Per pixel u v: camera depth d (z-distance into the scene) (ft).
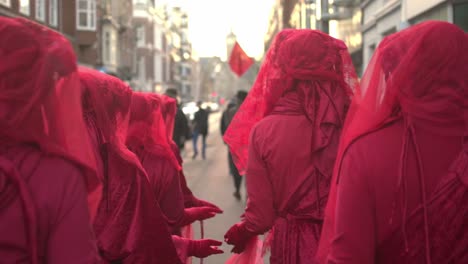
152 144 10.05
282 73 8.89
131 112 9.73
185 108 99.60
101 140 7.73
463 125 5.63
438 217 5.54
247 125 10.03
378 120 5.82
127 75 163.22
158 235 8.25
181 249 10.00
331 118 8.54
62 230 5.11
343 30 65.31
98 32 128.06
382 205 5.73
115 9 149.59
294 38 8.77
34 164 5.11
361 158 5.79
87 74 7.75
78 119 5.50
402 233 5.63
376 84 5.92
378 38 52.01
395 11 46.70
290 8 97.96
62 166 5.23
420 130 5.68
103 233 7.77
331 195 6.32
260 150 8.70
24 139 5.10
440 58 5.58
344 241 5.74
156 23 244.63
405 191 5.60
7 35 5.04
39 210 5.02
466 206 5.50
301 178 8.50
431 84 5.64
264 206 8.72
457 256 5.51
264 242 9.59
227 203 30.81
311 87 8.73
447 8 35.76
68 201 5.16
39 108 5.16
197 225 24.71
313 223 8.46
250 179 8.81
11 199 4.92
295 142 8.50
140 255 8.23
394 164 5.70
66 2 104.37
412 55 5.62
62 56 5.35
